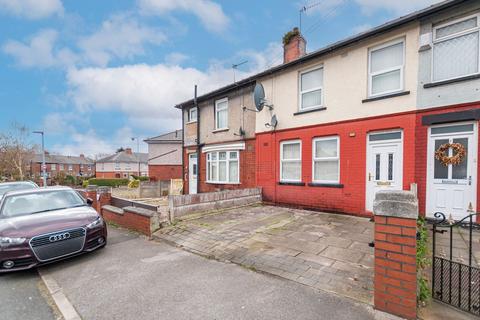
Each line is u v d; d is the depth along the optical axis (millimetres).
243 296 3279
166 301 3266
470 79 6051
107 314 3068
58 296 3582
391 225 2699
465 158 6184
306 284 3506
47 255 4492
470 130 6125
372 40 7645
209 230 6215
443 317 2625
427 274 3531
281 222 6918
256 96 10016
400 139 7148
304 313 2846
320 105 8992
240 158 11695
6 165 33781
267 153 10484
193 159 14805
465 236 5383
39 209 5605
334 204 8375
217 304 3125
